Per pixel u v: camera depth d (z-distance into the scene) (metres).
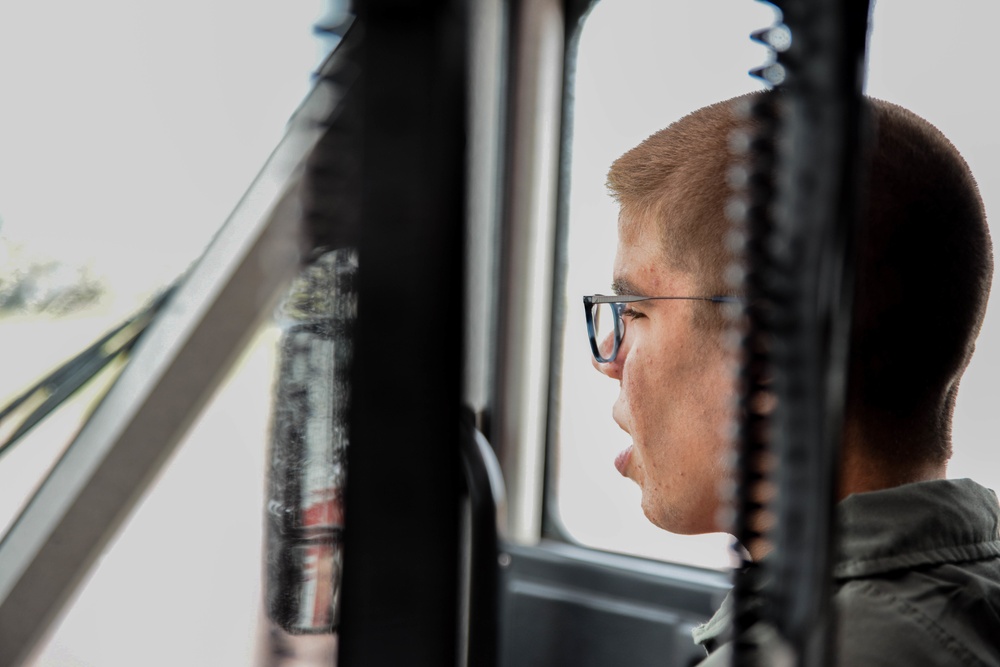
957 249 0.71
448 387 0.28
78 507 1.23
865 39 0.28
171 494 2.60
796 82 0.28
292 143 0.30
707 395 0.86
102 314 1.54
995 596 0.66
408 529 0.28
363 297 0.28
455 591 0.28
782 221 0.29
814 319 0.28
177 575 2.43
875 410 0.69
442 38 0.27
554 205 2.22
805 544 0.28
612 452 2.21
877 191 0.68
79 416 1.30
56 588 1.23
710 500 0.89
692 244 0.85
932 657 0.61
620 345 1.01
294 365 0.30
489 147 2.14
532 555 2.16
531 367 2.23
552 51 2.13
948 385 0.72
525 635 2.15
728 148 0.83
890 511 0.69
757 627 0.30
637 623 2.02
